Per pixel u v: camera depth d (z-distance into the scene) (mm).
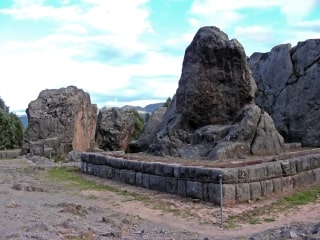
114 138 32062
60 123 26469
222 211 10992
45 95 27641
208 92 19266
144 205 12195
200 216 10914
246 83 19219
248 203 12133
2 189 13812
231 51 19141
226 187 11914
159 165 14211
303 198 12734
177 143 19438
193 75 19594
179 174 13297
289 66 24016
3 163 22484
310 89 22578
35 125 26375
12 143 37406
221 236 9109
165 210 11578
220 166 12953
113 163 16953
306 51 23547
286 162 13781
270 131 17641
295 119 22719
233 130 17359
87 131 29141
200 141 18578
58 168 20750
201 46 19453
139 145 25438
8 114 38594
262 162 13680
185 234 9219
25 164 22094
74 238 7828
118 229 9125
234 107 19203
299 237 8328
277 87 24203
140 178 15156
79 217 10008
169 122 21094
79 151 24906
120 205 12273
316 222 10039
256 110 17672
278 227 9727
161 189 14086
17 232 7867
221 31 19797
